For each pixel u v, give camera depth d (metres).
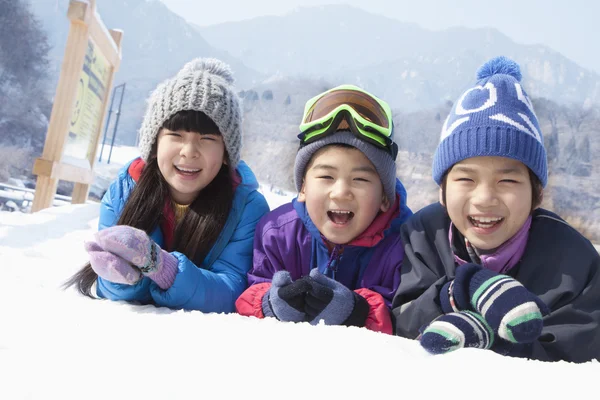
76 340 0.97
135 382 0.74
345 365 0.84
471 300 1.29
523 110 1.57
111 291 1.75
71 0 5.43
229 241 2.04
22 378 0.75
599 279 1.44
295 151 2.03
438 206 1.81
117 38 7.56
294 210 2.01
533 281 1.52
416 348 1.13
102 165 24.66
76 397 0.69
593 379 0.81
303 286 1.50
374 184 1.80
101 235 1.52
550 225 1.60
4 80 23.97
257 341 0.98
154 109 2.02
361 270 1.89
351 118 1.75
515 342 1.16
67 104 5.58
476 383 0.78
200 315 1.33
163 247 2.13
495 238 1.54
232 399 0.69
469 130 1.54
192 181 1.99
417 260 1.69
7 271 2.02
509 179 1.52
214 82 2.05
